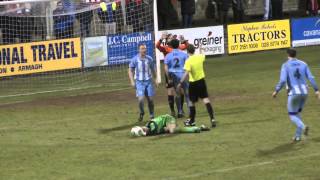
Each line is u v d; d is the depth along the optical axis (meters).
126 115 41.31
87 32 62.09
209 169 26.70
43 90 53.97
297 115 31.78
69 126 38.09
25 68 56.84
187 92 39.28
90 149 31.45
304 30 74.88
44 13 60.66
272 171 26.11
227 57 69.88
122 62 60.88
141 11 61.53
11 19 60.34
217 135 33.75
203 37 68.25
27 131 36.94
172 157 29.11
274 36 72.88
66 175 26.44
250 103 43.91
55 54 58.09
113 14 61.41
